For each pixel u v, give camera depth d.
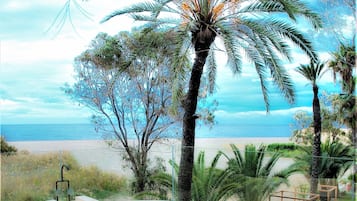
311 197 7.39
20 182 8.39
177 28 9.57
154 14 8.74
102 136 12.73
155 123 12.60
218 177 8.16
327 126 12.77
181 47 8.21
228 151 8.22
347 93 12.52
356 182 7.03
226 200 8.07
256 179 7.90
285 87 8.45
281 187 7.77
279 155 7.92
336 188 7.32
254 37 8.81
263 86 8.97
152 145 12.63
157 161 9.67
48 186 8.59
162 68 11.96
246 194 7.95
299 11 7.90
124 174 9.63
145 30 10.43
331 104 12.88
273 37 8.65
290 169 7.81
